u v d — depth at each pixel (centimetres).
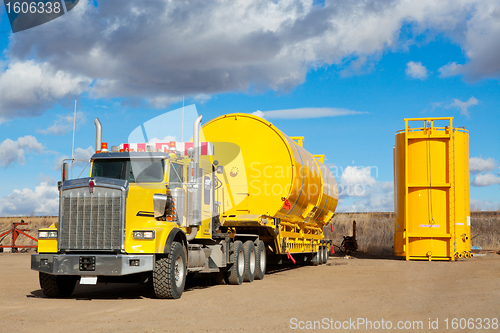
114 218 1002
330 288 1259
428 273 1689
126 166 1098
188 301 1012
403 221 2495
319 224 2300
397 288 1248
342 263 2334
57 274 1008
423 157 2423
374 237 3978
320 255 2297
